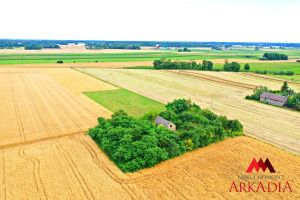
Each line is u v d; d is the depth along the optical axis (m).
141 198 26.34
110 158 35.25
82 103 65.44
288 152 39.19
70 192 27.11
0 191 27.00
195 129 41.28
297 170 33.28
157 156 33.34
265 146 41.16
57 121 50.69
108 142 36.31
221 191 27.98
